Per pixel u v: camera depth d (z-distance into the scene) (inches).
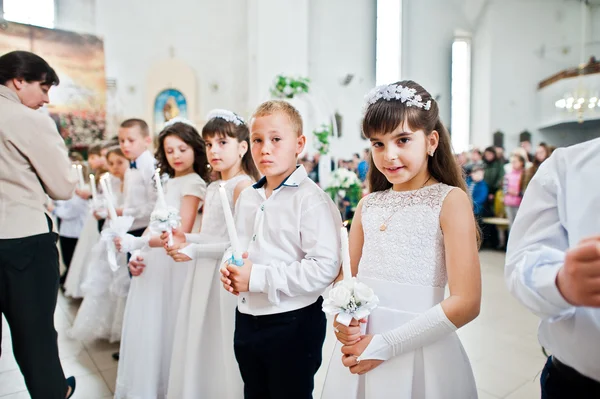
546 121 307.0
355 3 362.6
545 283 24.9
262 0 320.2
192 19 385.4
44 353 57.8
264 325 47.8
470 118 368.5
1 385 83.4
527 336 103.6
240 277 44.5
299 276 44.6
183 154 73.9
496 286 149.9
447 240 37.8
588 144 29.1
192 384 62.2
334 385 42.5
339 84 361.1
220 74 391.2
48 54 335.6
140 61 372.2
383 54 374.3
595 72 268.8
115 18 361.1
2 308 57.2
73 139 346.9
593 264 21.3
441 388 37.3
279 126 47.9
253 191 53.7
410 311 38.8
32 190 58.5
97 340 104.7
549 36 309.3
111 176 126.0
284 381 47.5
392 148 39.1
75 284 133.4
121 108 365.7
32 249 57.3
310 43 346.6
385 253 40.7
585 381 28.6
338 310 34.1
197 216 79.4
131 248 70.5
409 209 40.4
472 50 365.1
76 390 79.6
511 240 32.0
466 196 39.1
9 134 56.0
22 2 328.2
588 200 27.6
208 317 64.2
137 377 70.9
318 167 270.7
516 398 74.5
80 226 153.2
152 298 72.7
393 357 38.6
